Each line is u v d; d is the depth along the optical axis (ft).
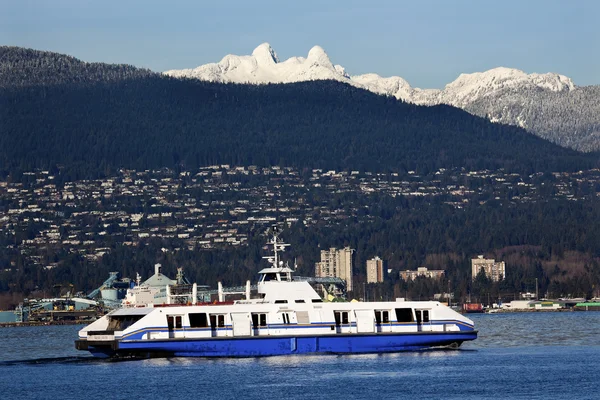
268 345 521.24
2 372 530.27
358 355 528.63
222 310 520.01
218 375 479.41
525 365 531.50
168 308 515.09
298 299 529.04
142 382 469.57
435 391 448.65
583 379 481.05
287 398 428.56
